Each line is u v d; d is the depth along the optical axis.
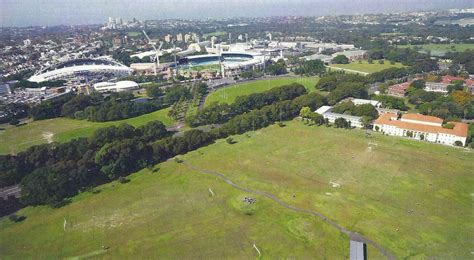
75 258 153.75
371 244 153.25
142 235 167.12
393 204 183.12
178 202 193.75
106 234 169.25
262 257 148.50
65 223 179.50
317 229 164.62
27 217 187.50
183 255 152.12
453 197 188.00
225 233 165.50
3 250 161.12
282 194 197.00
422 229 162.50
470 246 150.62
